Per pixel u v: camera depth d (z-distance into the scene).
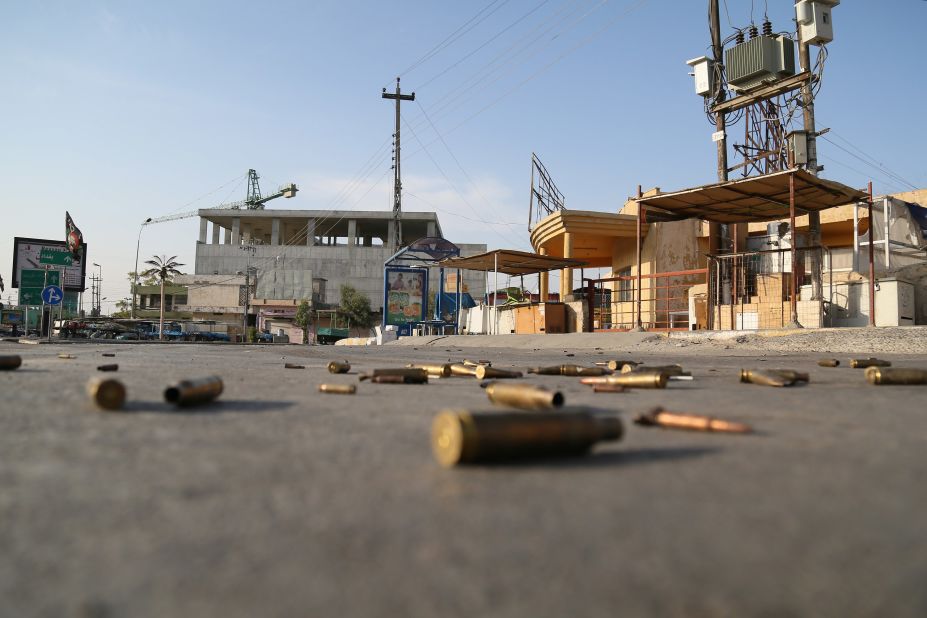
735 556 1.32
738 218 25.42
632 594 1.12
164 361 10.62
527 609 1.05
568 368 7.66
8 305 82.62
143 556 1.31
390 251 140.75
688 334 19.95
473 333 43.31
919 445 2.66
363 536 1.44
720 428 2.96
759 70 25.19
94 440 2.72
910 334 15.33
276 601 1.09
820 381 6.63
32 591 1.12
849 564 1.27
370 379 6.59
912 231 23.48
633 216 34.56
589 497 1.78
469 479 2.00
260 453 2.47
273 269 138.00
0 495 1.80
